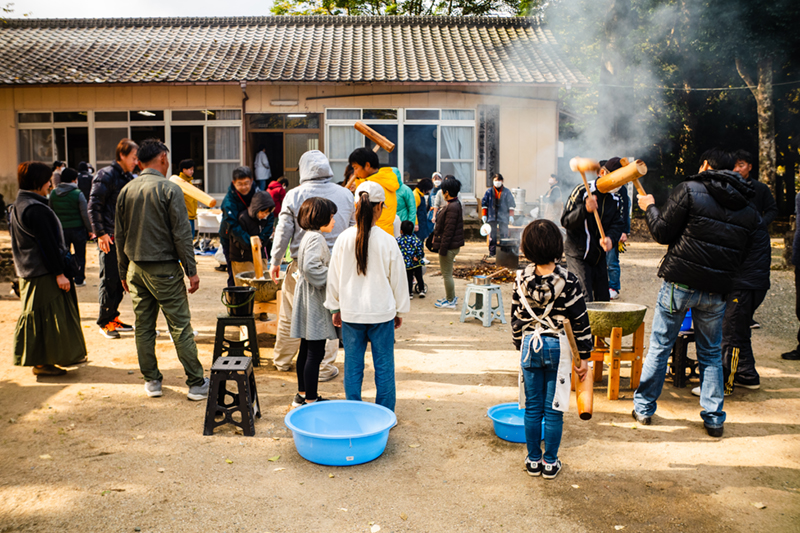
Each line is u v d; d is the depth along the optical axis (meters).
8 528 2.81
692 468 3.56
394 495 3.20
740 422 4.29
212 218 12.79
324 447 3.47
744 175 5.20
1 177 15.82
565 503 3.14
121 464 3.49
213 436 3.92
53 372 5.04
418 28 17.86
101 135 15.70
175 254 4.45
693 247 3.92
